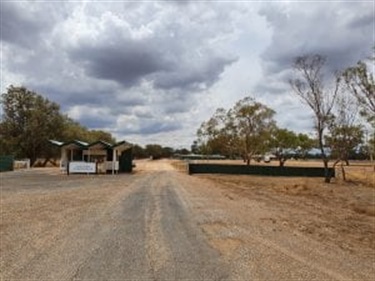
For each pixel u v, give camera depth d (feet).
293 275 25.12
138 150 491.72
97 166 158.71
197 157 361.51
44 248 31.04
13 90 235.81
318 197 85.56
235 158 284.20
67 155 166.91
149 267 26.16
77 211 51.19
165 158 513.86
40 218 45.32
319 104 132.67
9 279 23.32
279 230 41.32
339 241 37.24
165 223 43.04
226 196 76.43
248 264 27.35
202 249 31.48
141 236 35.99
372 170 174.40
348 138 135.23
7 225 40.75
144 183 104.01
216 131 228.84
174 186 95.45
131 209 53.57
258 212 54.95
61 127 247.70
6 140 232.32
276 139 240.32
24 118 238.89
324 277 24.91
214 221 45.03
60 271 25.00
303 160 350.64
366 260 29.99
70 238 34.78
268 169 157.48
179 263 27.25
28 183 102.99
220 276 24.49
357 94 184.85
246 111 217.56
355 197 86.53
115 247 31.60
